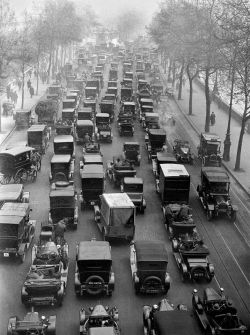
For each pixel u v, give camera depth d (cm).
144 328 2211
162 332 1875
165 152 4628
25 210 3064
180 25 7512
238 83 4909
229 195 3928
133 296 2544
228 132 4941
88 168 3828
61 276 2545
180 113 7481
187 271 2680
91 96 7950
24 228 2975
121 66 12419
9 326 2006
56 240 2912
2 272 2753
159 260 2480
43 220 3441
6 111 6644
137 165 4803
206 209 3656
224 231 3406
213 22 6316
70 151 4731
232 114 7175
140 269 2500
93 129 5569
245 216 3669
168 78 10450
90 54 13775
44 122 6044
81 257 2434
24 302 2369
